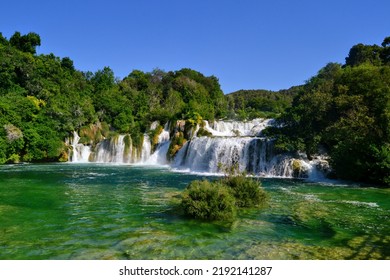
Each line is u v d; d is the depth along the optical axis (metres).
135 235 9.33
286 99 119.25
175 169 33.22
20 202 14.32
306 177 24.91
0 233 9.52
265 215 11.88
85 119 50.22
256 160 28.88
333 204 14.05
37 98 51.69
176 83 88.50
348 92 29.27
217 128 47.97
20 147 38.25
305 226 10.38
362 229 10.07
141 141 44.72
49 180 22.88
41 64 62.44
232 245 8.44
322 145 28.30
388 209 12.99
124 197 15.76
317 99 28.34
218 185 12.45
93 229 9.98
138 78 93.38
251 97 134.12
